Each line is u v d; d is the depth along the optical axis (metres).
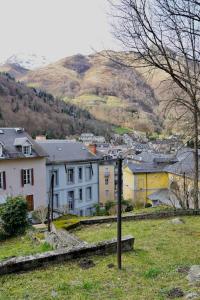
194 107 10.44
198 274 5.48
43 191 30.31
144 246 7.82
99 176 40.72
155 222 10.95
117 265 6.35
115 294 5.02
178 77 9.42
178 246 7.84
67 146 35.38
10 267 6.03
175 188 21.58
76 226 11.05
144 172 38.78
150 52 9.07
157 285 5.31
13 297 5.07
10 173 27.97
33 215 23.06
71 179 34.25
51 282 5.61
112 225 10.91
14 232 13.34
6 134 29.45
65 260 6.59
